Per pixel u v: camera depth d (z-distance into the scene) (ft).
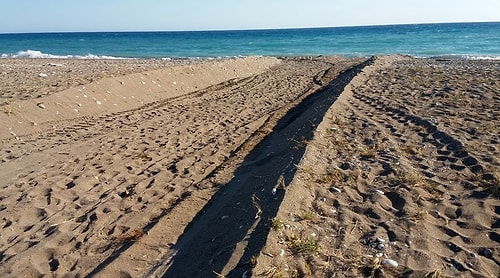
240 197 18.22
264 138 29.78
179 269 13.39
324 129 25.71
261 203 16.19
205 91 52.54
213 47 182.80
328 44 180.04
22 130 31.60
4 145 28.43
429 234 13.69
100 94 41.01
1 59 102.63
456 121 27.45
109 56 140.77
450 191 17.08
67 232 16.40
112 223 17.07
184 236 15.80
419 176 18.16
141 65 75.66
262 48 170.30
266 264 11.75
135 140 29.60
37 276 13.80
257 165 23.24
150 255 14.53
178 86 51.67
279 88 53.36
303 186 17.03
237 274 11.68
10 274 13.83
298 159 20.02
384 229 14.08
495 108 30.91
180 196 19.70
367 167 19.86
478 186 17.20
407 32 267.39
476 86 40.34
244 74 68.54
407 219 14.69
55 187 20.84
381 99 36.27
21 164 24.64
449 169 19.48
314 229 13.99
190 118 36.60
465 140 23.15
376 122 28.32
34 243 15.78
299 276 11.53
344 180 18.28
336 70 71.87
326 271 11.73
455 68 58.59
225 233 14.94
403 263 12.09
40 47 191.83
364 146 23.16
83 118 36.60
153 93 46.93
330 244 13.17
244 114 37.99
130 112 39.75
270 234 13.02
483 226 14.12
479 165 19.26
